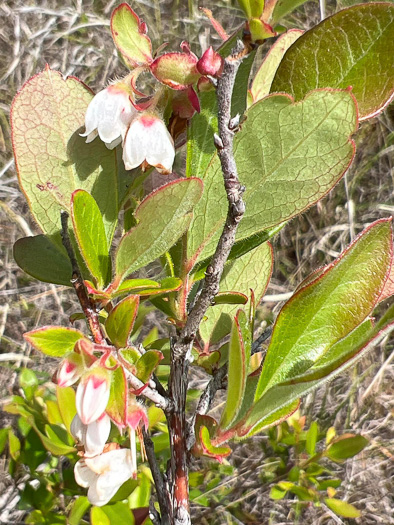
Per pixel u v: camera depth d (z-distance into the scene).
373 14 0.07
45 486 0.16
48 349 0.07
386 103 0.08
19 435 0.23
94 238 0.07
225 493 0.23
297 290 0.07
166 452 0.17
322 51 0.08
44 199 0.08
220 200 0.08
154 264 0.19
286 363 0.07
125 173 0.09
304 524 0.25
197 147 0.08
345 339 0.07
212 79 0.06
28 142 0.08
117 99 0.07
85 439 0.07
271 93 0.08
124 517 0.13
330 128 0.07
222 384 0.09
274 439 0.21
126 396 0.06
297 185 0.08
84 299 0.08
